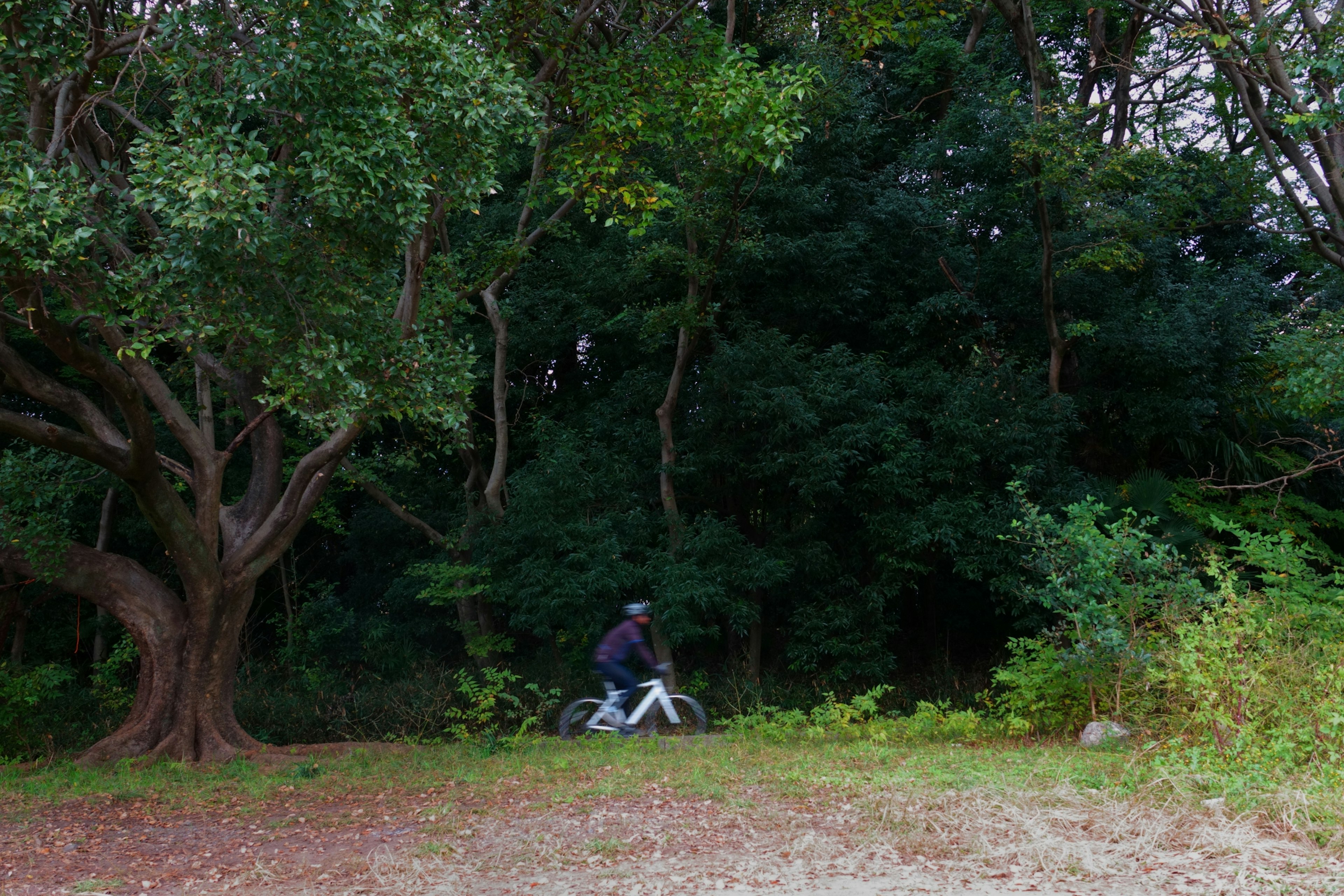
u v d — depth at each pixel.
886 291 16.36
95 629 17.53
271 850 6.14
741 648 16.58
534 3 10.61
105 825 7.19
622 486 15.58
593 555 14.51
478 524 16.00
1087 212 14.29
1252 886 4.21
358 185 7.27
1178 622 8.61
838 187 15.80
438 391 8.98
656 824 6.03
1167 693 8.62
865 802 6.25
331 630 17.11
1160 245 15.86
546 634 14.44
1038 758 7.80
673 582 14.11
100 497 17.16
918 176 17.11
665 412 15.47
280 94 7.29
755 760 8.75
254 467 12.05
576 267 16.56
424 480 17.88
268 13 7.30
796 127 9.22
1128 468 16.80
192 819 7.39
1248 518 15.07
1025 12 14.94
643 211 10.59
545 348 17.27
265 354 7.85
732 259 15.03
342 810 7.46
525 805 6.87
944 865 4.85
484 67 8.27
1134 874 4.54
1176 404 15.03
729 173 13.44
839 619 14.58
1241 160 14.24
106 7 9.27
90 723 14.95
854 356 15.68
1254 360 16.14
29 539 10.73
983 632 16.86
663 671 11.12
